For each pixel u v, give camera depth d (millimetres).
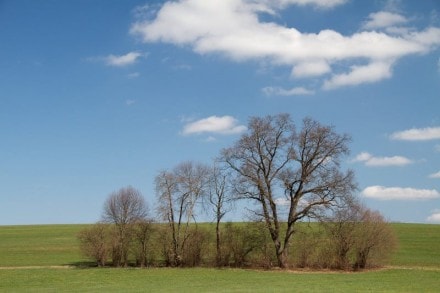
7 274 65688
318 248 74375
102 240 78062
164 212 77562
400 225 130250
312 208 72438
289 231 74125
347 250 72938
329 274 65375
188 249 76750
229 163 75750
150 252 78125
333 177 72562
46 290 51125
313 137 73062
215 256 76688
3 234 128500
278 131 74875
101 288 52281
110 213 78750
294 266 73875
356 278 59938
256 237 76312
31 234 128000
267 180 74500
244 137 75188
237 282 56188
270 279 59094
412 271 68625
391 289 49375
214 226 81438
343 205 72875
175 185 78188
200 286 52812
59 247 104562
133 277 61844
